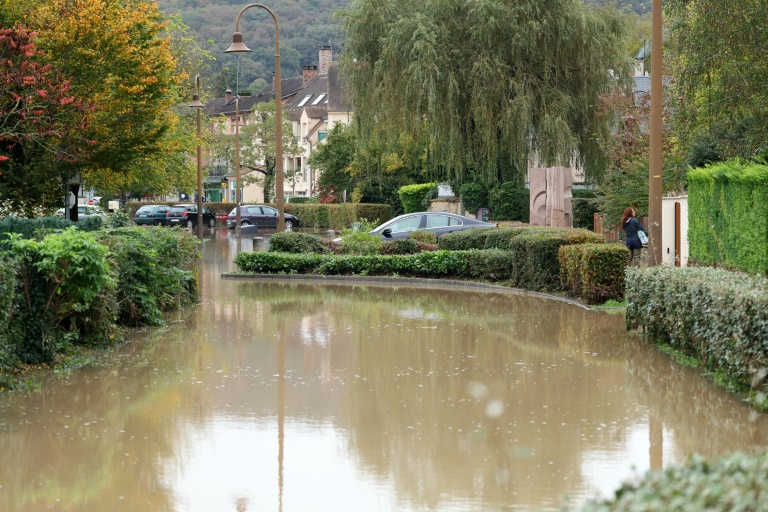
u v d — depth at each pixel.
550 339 18.08
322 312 23.20
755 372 11.69
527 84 46.09
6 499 8.53
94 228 28.05
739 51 26.14
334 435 10.80
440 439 10.57
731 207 22.03
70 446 10.37
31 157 29.53
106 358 16.20
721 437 10.34
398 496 8.52
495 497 8.44
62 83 27.33
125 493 8.72
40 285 15.02
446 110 46.38
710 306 13.72
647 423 11.10
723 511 4.76
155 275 21.14
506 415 11.67
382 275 34.00
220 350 17.09
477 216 51.84
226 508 8.29
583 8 46.53
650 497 5.18
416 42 45.38
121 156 30.19
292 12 182.62
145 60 30.97
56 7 29.61
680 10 27.45
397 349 17.06
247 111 126.06
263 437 10.76
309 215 79.12
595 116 46.84
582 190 51.81
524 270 29.41
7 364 14.15
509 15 45.75
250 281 33.31
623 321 20.69
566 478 8.98
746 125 28.25
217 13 178.38
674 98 28.45
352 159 76.94
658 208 21.98
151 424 11.40
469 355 16.30
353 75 48.59
